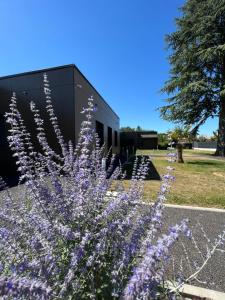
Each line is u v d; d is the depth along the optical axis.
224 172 9.88
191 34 19.47
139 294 0.87
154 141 37.66
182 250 2.69
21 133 1.53
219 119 20.05
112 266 1.26
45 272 1.06
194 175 8.96
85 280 1.19
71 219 1.40
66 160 1.76
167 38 20.42
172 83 20.20
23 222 1.39
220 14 17.62
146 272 0.89
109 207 1.44
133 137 38.00
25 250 1.34
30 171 1.46
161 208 1.45
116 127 27.27
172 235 1.01
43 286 0.84
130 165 9.34
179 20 19.59
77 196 1.47
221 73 19.61
